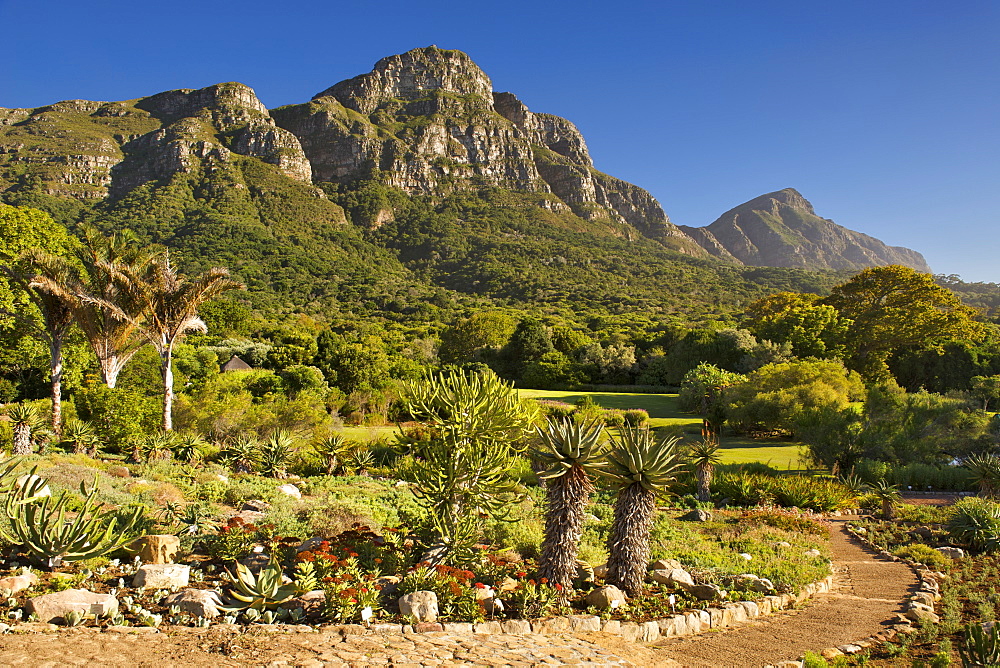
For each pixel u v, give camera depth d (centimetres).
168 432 1838
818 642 638
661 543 1101
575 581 775
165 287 2036
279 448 1786
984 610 755
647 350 6919
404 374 4166
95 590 546
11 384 2756
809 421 2502
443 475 762
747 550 1134
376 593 588
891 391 2869
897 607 794
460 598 603
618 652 552
